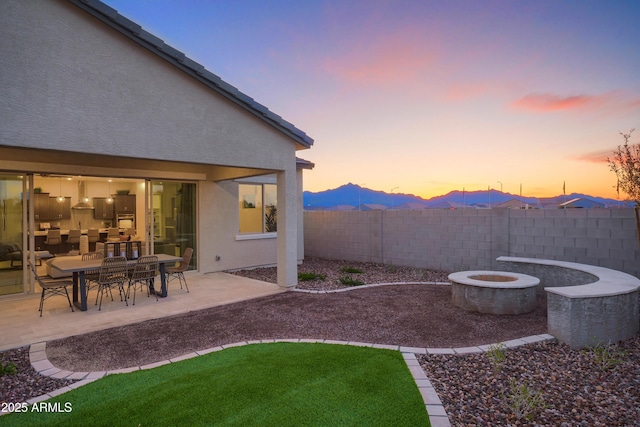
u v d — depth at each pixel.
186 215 10.84
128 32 5.82
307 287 8.86
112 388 3.69
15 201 7.89
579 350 4.76
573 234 8.38
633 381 3.88
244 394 3.52
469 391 3.66
